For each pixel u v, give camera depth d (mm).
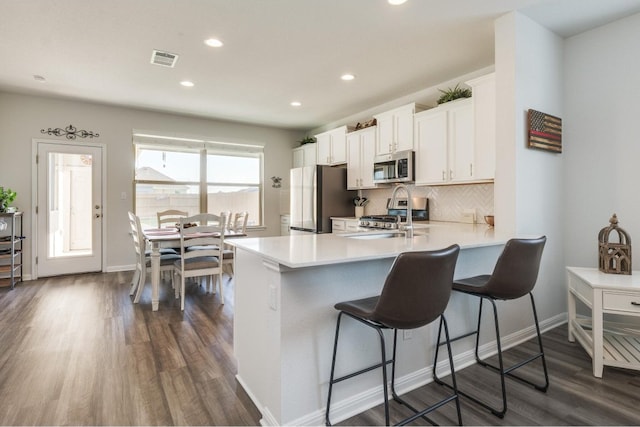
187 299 3707
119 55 3250
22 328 2822
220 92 4352
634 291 2025
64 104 4734
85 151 4879
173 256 3762
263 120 5836
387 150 4367
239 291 2053
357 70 3637
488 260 2492
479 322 2256
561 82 3023
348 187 5113
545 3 2482
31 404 1765
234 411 1740
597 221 2867
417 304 1391
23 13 2523
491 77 3033
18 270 4449
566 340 2654
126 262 5176
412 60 3391
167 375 2090
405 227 2625
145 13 2535
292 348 1586
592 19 2721
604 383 2023
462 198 3873
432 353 2105
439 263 1406
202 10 2500
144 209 5340
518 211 2613
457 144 3443
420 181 3881
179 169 5629
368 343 1832
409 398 1886
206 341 2598
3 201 4105
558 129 2930
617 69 2750
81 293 3898
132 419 1660
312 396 1644
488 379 2086
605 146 2820
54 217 4734
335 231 5031
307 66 3531
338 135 5316
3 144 4418
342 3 2426
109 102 4809
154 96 4520
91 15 2561
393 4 2449
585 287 2307
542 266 2830
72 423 1622
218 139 5840
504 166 2664
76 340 2586
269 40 2967
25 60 3359
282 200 6484
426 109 4117
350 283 1781
